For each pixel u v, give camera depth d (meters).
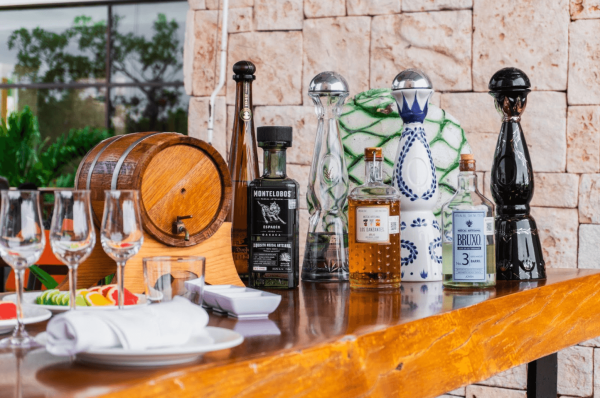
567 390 2.38
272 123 2.84
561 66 2.40
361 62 2.71
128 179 1.11
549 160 2.42
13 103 8.13
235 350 0.69
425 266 1.30
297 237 1.23
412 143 1.30
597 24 2.36
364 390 0.76
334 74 1.31
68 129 7.91
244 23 2.88
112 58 7.70
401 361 0.83
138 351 0.60
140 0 7.47
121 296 0.83
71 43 7.88
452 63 2.57
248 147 1.36
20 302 0.76
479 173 2.52
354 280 1.19
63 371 0.61
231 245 1.28
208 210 1.20
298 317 0.90
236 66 1.36
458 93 2.56
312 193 1.31
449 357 0.92
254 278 1.21
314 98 1.31
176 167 1.16
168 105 7.48
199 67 2.96
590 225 2.37
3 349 0.71
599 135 2.35
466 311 0.97
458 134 1.60
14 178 5.51
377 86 2.69
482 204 1.21
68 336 0.61
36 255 0.77
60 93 7.93
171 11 7.43
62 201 0.79
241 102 1.37
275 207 1.20
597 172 2.36
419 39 2.61
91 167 1.17
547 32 2.42
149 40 7.52
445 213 1.22
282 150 1.23
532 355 1.14
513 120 1.38
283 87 2.82
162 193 1.14
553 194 2.42
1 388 0.54
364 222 1.18
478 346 0.99
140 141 1.16
